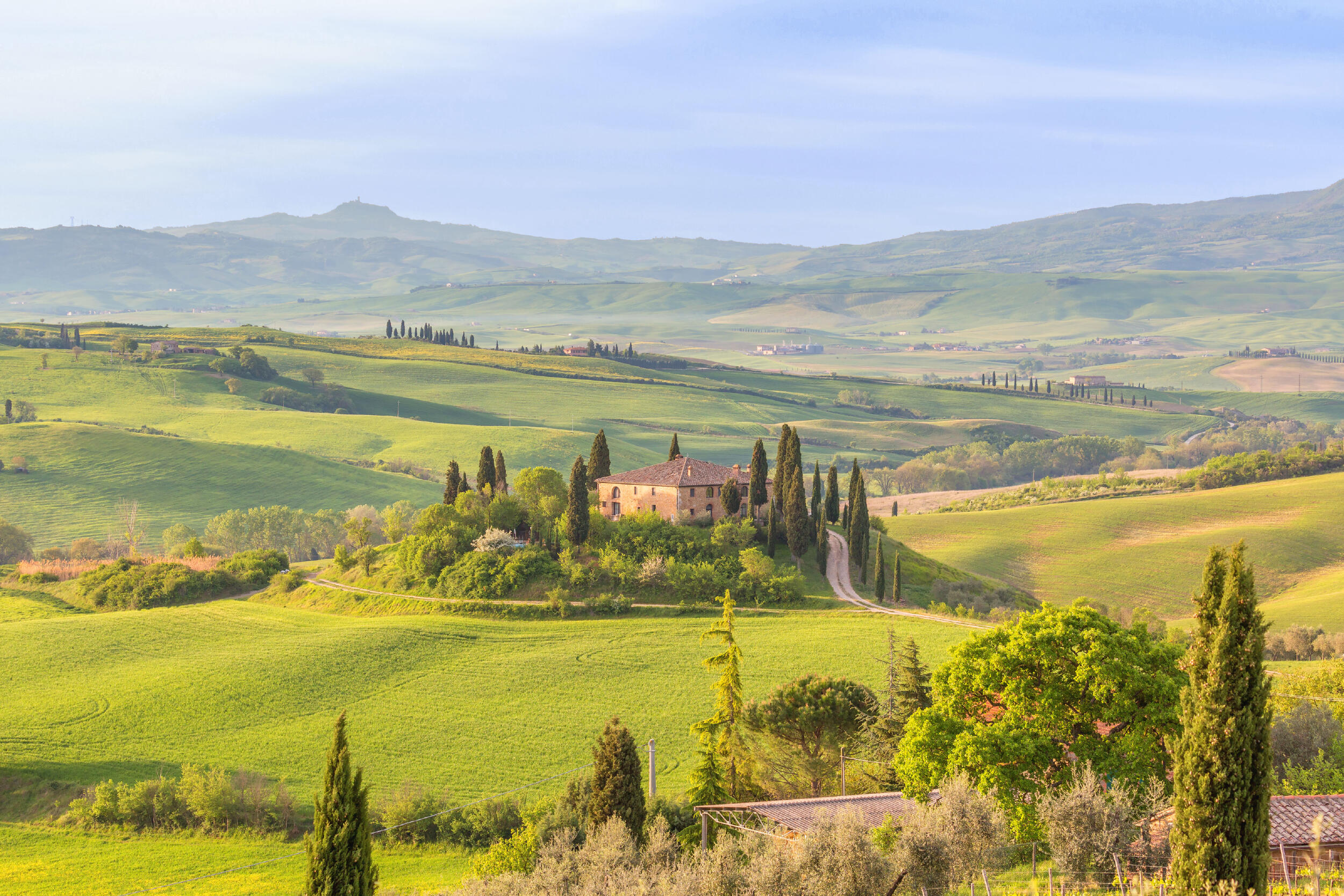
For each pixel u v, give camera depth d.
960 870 30.39
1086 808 30.91
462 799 75.62
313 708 96.06
